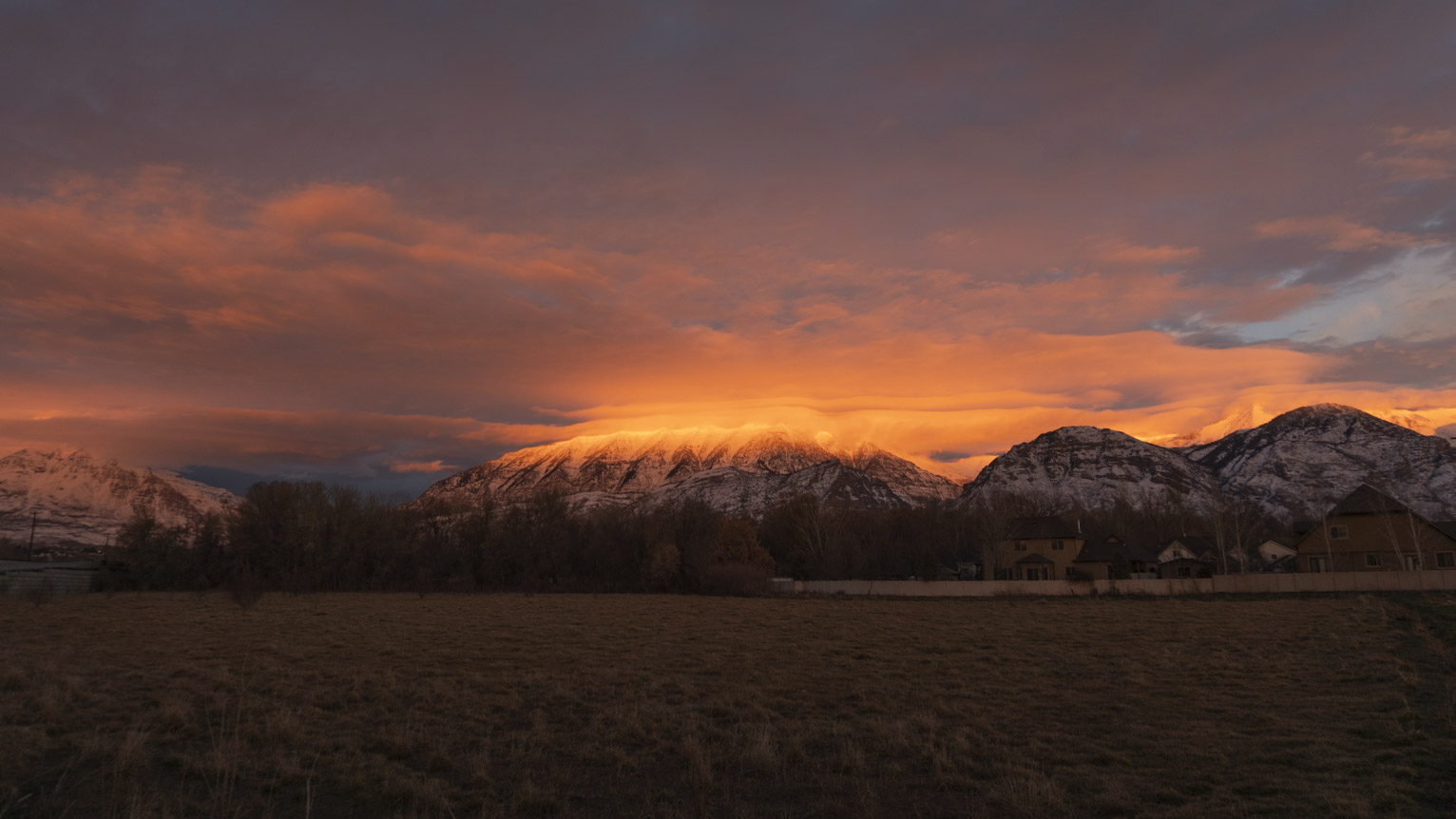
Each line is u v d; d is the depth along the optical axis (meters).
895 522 116.38
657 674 23.72
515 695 19.84
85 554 163.88
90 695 18.94
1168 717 17.28
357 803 11.98
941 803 12.00
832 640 32.19
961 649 28.91
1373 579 55.59
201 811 11.36
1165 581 61.53
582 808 11.86
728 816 11.40
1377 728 15.73
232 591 55.88
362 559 82.62
